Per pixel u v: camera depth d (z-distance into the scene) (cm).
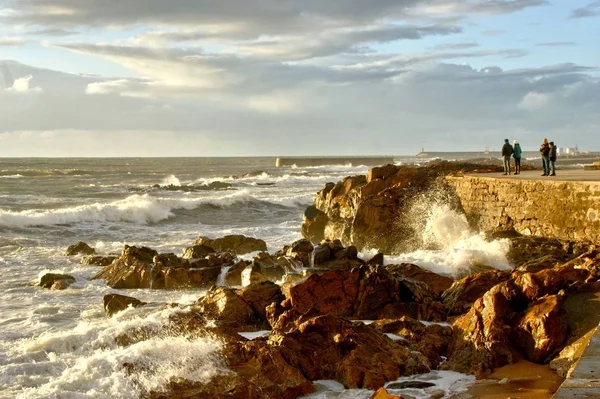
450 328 1262
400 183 2706
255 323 1426
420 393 1028
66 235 3372
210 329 1245
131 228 3703
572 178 2247
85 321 1563
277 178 8631
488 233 2231
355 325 1181
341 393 1055
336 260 1983
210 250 2277
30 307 1769
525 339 1155
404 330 1256
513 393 1017
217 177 9388
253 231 3481
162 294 1912
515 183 2217
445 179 2670
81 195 5878
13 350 1247
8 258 2559
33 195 5828
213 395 984
